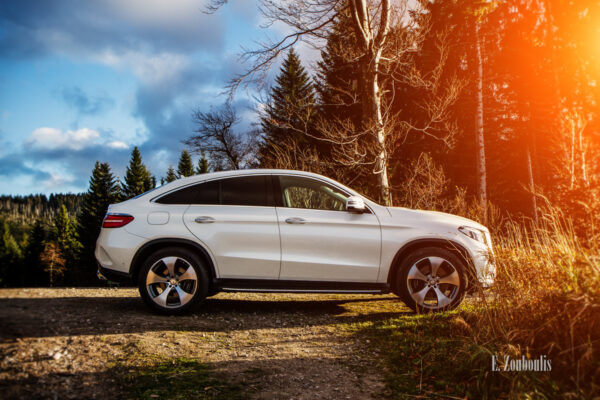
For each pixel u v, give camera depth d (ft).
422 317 16.31
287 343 14.29
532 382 9.79
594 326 10.72
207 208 17.11
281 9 43.62
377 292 17.19
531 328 12.05
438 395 10.43
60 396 9.30
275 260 16.84
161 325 15.31
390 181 59.47
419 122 67.05
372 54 40.73
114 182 184.34
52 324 13.48
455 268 16.92
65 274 163.73
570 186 25.90
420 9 45.57
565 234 15.29
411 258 17.03
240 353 13.17
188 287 16.79
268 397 10.34
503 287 14.11
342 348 13.85
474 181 68.80
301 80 108.99
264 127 77.97
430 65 64.28
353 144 41.24
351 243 17.07
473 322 14.39
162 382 10.72
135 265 16.57
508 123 75.66
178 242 16.62
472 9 58.03
